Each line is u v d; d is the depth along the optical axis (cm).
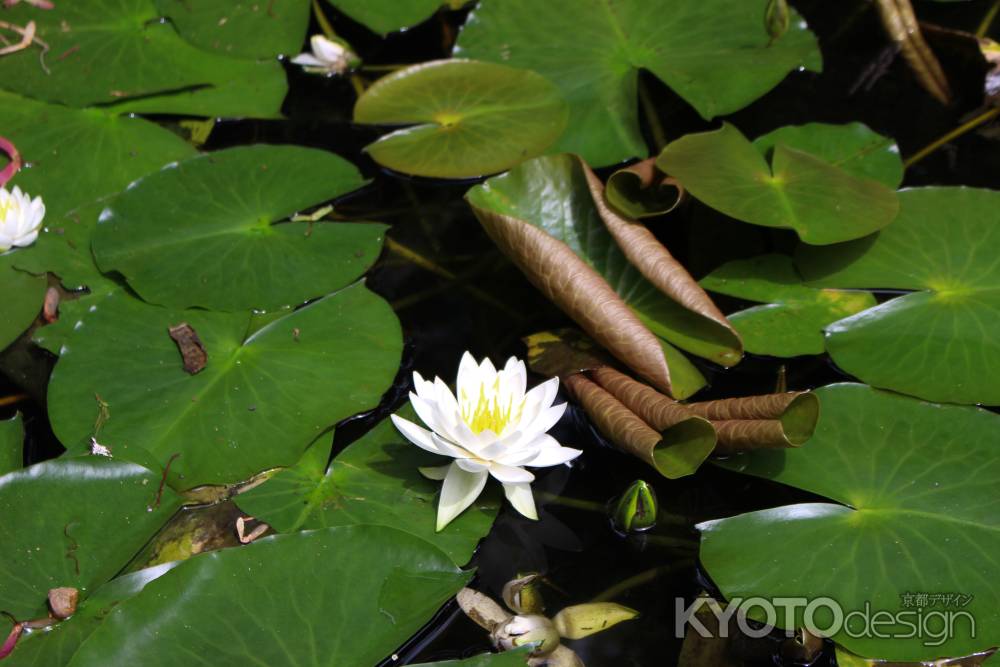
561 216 217
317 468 173
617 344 187
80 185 230
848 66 267
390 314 203
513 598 156
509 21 270
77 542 156
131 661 135
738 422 169
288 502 165
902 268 203
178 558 157
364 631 142
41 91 250
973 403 177
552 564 162
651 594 158
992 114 251
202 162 234
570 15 269
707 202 203
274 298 203
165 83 256
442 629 152
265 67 267
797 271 208
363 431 184
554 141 240
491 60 263
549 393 169
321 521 161
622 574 161
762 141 235
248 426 177
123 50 262
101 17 268
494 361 198
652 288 206
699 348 193
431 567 152
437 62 259
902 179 231
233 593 144
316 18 291
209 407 180
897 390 181
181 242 214
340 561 150
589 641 151
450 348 201
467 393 172
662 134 251
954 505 160
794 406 162
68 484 163
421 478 171
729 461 175
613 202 205
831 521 160
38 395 189
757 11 266
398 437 179
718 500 173
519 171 218
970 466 167
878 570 152
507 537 167
